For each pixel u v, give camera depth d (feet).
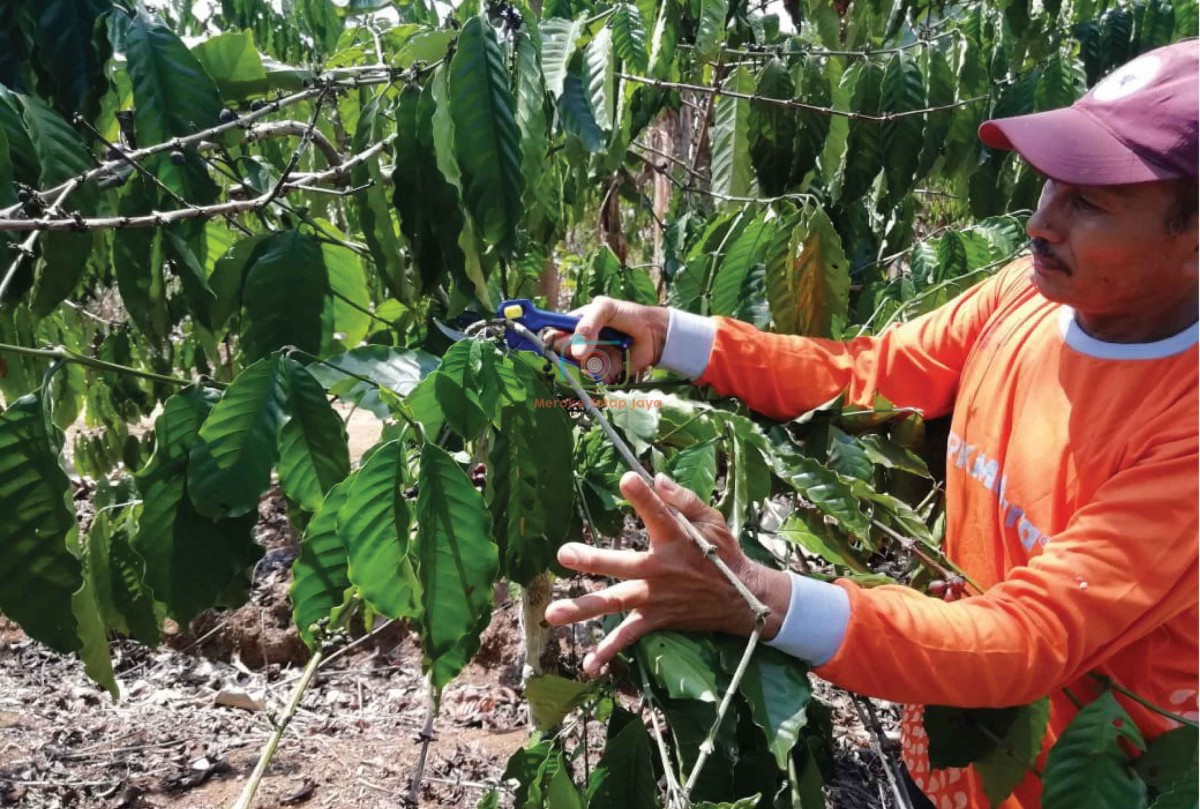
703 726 3.20
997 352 3.90
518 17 4.03
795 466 3.77
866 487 3.79
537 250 6.87
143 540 3.06
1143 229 2.98
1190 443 2.88
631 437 4.01
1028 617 2.90
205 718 9.23
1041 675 2.87
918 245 6.93
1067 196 3.16
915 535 3.84
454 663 2.97
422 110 3.79
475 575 2.87
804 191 7.52
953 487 4.11
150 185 3.70
